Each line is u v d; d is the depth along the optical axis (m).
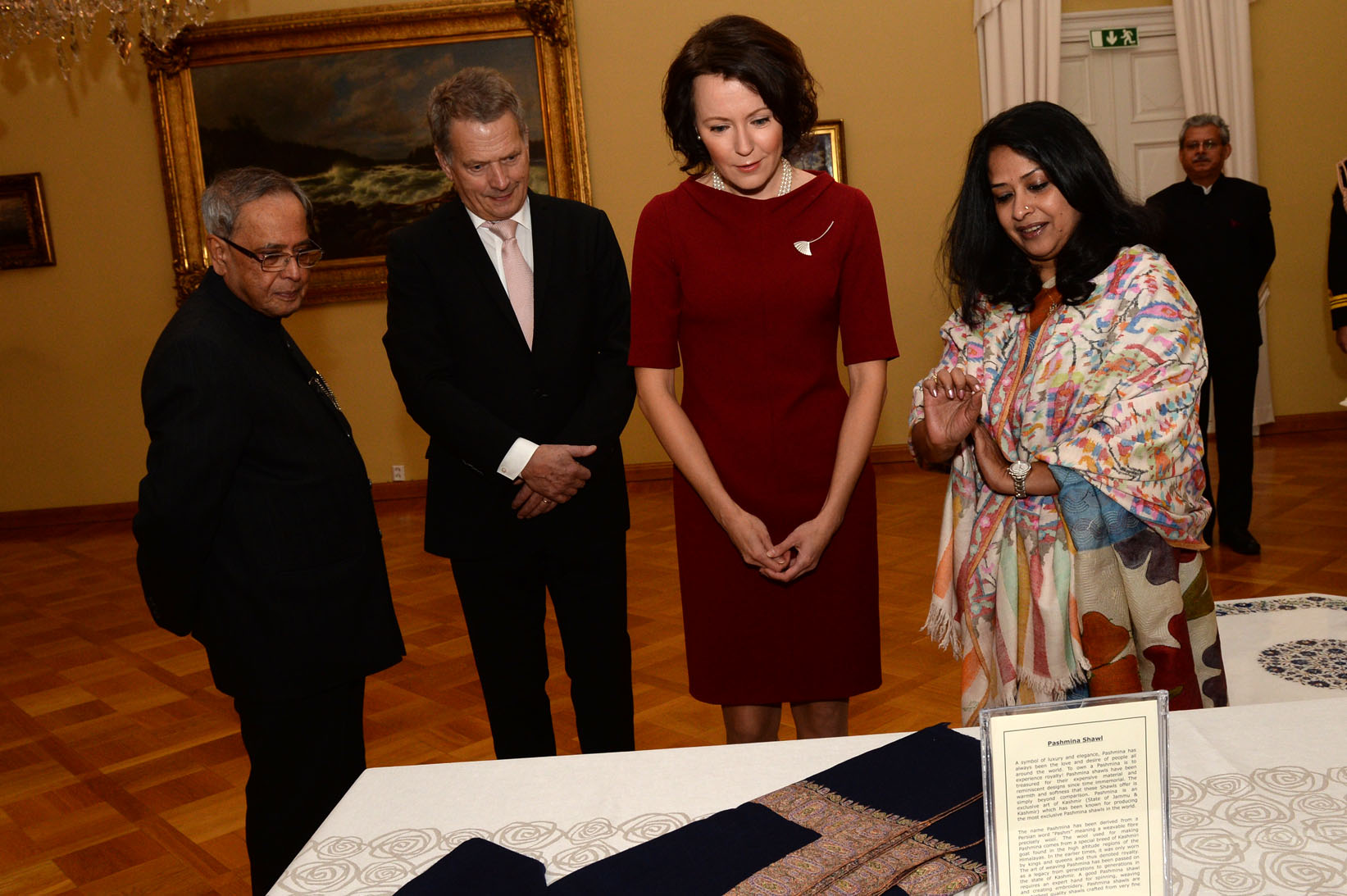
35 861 2.88
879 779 1.17
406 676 4.15
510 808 1.20
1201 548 1.81
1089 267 1.76
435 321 2.42
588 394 2.47
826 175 2.07
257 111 7.76
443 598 5.26
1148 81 7.74
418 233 2.44
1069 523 1.76
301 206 2.03
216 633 1.98
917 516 6.14
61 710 4.12
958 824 1.07
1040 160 1.70
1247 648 3.21
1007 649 1.87
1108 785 0.90
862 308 2.08
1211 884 0.97
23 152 7.84
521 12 7.62
